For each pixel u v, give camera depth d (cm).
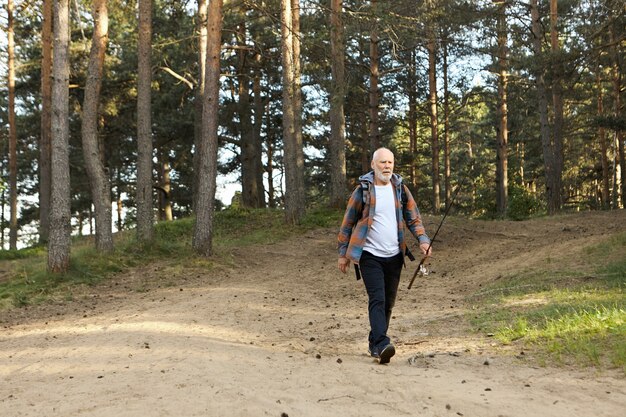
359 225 520
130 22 2572
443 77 3303
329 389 403
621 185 3272
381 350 493
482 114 5156
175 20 2569
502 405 359
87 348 619
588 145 4231
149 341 625
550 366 461
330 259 1681
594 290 856
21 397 421
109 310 1035
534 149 3925
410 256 529
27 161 4019
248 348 584
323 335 705
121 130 3241
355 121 3628
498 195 3231
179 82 2577
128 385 417
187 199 4356
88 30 2681
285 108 2056
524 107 3250
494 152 4762
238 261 1630
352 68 2377
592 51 1661
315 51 2041
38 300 1175
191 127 2969
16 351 669
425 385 407
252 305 983
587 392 384
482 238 1853
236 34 2359
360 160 3872
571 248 1317
